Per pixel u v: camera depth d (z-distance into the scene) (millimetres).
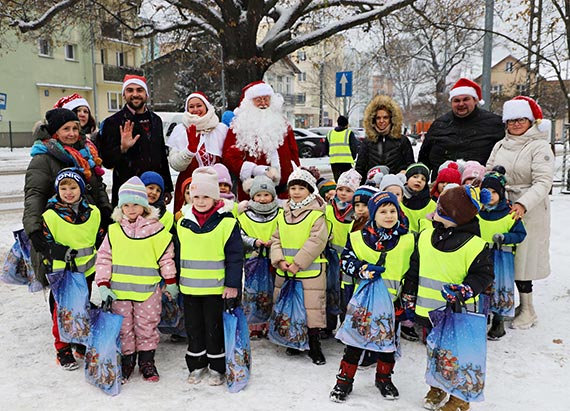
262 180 4168
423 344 4266
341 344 4270
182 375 3670
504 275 4215
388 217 3322
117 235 3570
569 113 11602
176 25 13008
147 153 4793
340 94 11844
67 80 34250
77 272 3598
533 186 4367
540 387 3471
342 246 4234
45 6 13297
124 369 3584
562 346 4148
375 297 3283
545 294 5344
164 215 4113
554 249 6941
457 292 2986
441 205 3143
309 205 3912
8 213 9883
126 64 38062
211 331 3520
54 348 4105
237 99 11375
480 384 2953
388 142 5301
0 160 21734
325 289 3965
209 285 3473
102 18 14414
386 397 3309
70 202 3629
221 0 10773
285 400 3295
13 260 4305
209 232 3496
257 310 4219
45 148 3895
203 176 3510
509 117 4500
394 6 11328
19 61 31219
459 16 11680
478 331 2953
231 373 3410
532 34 11484
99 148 4781
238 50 11281
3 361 3855
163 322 4145
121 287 3547
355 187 4230
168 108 33250
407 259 3340
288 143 5090
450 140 5047
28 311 4953
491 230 4195
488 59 9641
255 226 4176
